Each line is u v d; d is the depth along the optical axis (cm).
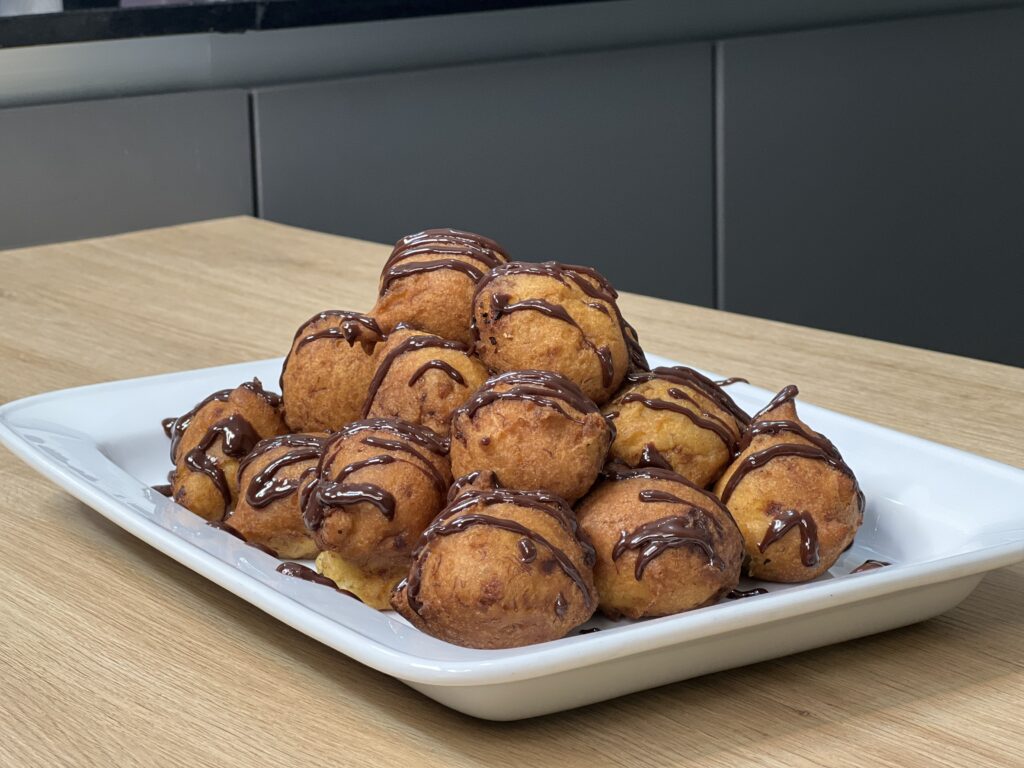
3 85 117
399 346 48
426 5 133
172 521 47
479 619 37
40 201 119
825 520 44
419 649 35
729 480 45
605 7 144
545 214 141
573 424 41
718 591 41
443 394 46
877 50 156
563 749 35
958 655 40
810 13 157
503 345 46
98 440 58
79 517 53
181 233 107
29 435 55
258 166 127
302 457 48
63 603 45
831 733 35
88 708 37
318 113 128
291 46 129
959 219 168
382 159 132
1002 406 63
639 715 37
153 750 35
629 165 144
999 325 175
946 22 160
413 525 42
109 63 122
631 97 143
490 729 36
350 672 39
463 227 138
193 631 42
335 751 35
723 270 153
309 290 88
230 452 51
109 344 76
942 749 34
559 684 35
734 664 38
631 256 147
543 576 37
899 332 167
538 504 39
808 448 45
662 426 46
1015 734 35
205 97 123
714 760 34
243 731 36
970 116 165
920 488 49
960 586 41
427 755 35
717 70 146
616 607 41
